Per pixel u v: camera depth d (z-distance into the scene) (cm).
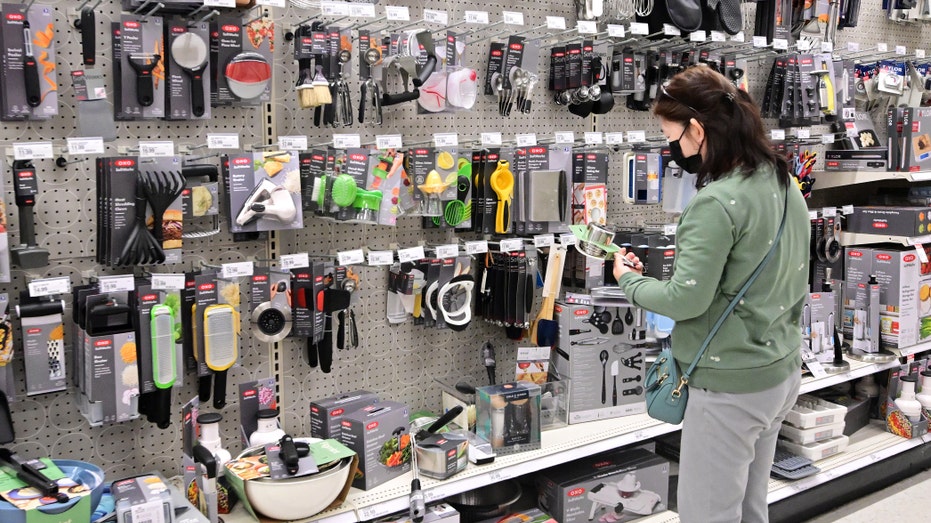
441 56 269
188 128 234
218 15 231
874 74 408
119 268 225
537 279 302
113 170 206
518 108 297
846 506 347
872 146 414
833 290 387
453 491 242
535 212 284
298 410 266
